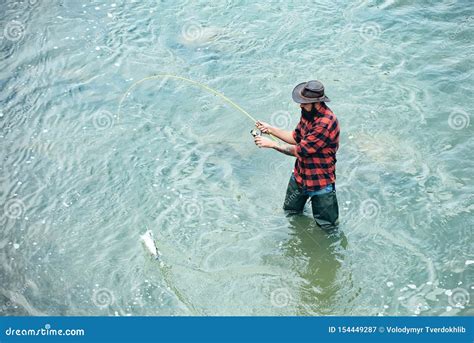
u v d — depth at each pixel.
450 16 13.57
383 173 9.43
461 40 12.73
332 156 7.82
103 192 9.16
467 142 9.99
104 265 7.93
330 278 7.76
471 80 11.51
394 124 10.48
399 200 8.91
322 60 12.27
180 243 8.27
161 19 13.65
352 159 9.73
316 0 14.31
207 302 7.45
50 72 11.98
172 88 11.50
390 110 10.80
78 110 10.95
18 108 11.04
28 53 12.54
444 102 10.98
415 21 13.43
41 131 10.48
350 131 10.33
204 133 10.39
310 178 7.96
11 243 8.34
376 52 12.45
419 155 9.78
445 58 12.18
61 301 7.49
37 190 9.24
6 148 10.10
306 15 13.73
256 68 12.06
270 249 8.18
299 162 8.00
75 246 8.26
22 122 10.70
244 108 10.95
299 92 7.58
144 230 8.48
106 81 11.71
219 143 10.16
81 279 7.76
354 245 8.22
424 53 12.36
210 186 9.27
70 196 9.11
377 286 7.63
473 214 8.61
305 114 7.67
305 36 13.02
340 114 10.72
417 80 11.59
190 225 8.56
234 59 12.33
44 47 12.70
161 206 8.88
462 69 11.81
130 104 11.09
